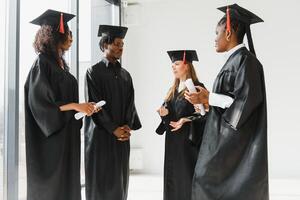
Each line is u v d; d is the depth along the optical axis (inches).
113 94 113.1
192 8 216.5
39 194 89.7
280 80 202.7
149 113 220.7
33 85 90.0
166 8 220.1
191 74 118.7
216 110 84.8
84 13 183.3
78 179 97.3
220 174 81.1
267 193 79.7
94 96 108.9
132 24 223.9
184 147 113.1
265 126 80.7
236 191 79.0
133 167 218.2
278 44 203.2
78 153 98.0
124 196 116.2
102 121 107.7
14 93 120.0
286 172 200.5
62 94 94.7
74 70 166.1
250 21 87.3
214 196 80.8
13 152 119.8
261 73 82.8
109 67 114.8
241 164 80.4
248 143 80.7
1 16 120.3
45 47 95.0
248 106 76.7
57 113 90.6
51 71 93.1
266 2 204.7
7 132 120.5
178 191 112.9
